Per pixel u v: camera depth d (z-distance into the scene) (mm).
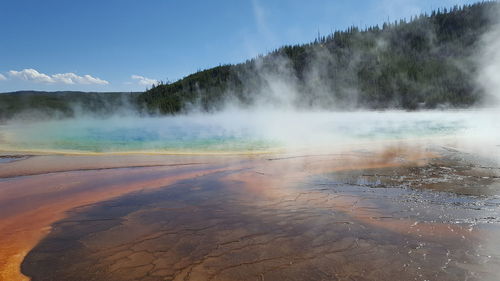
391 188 5645
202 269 3123
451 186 5664
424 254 3285
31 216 4582
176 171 7238
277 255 3369
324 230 3959
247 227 4117
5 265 3232
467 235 3689
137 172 7172
